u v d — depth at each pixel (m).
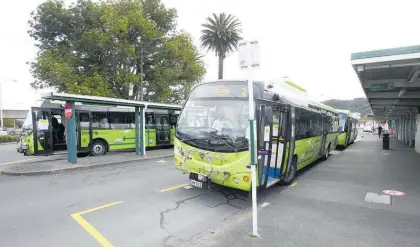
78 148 13.02
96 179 8.72
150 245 4.20
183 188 7.59
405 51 7.48
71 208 5.85
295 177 9.27
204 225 5.02
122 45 21.33
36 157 14.59
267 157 6.30
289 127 7.49
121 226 4.91
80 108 13.17
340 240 4.25
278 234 4.46
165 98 27.08
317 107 11.31
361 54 8.12
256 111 5.82
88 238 4.41
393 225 4.90
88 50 22.50
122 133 14.81
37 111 12.43
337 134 17.19
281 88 8.04
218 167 5.87
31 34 24.12
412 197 6.75
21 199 6.49
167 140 17.86
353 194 7.04
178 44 25.47
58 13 22.92
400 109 23.70
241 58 4.48
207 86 6.77
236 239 4.26
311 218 5.25
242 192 7.18
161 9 25.50
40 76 22.00
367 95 16.44
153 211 5.73
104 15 20.97
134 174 9.55
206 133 6.18
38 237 4.42
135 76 22.66
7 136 29.81
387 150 18.88
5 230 4.69
